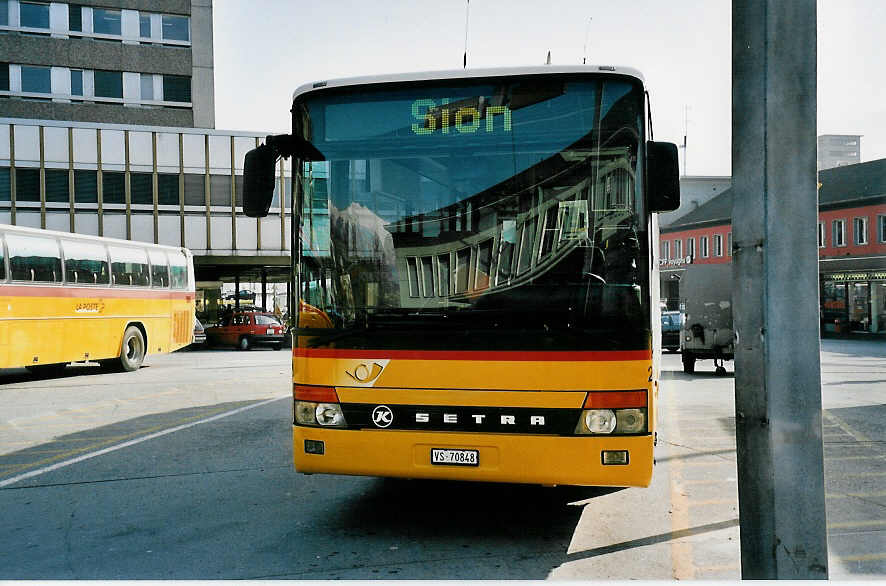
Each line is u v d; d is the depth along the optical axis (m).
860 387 15.32
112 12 46.84
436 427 5.01
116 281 19.72
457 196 5.16
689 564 4.86
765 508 3.22
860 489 6.82
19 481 7.31
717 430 10.14
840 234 47.00
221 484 7.12
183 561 4.94
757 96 3.20
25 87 45.47
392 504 6.36
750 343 3.25
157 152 33.97
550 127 5.12
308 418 5.28
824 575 3.19
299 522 5.84
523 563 4.87
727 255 57.62
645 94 5.19
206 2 48.34
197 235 34.19
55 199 33.09
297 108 5.52
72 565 4.88
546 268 4.97
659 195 4.98
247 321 32.84
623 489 6.91
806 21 3.15
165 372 20.11
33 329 16.86
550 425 4.85
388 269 5.19
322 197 5.40
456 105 5.24
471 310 5.01
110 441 9.48
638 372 4.84
